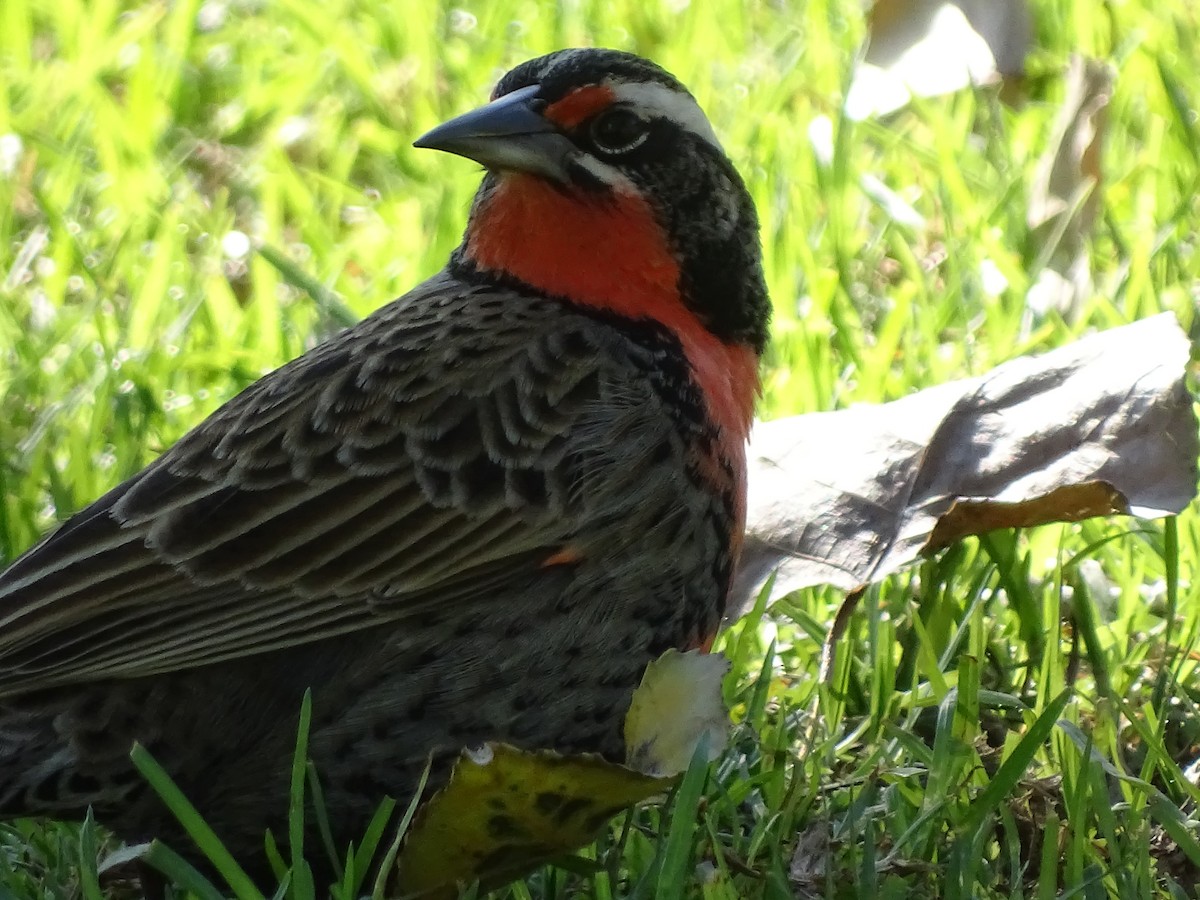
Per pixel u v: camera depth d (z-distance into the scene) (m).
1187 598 9.92
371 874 7.95
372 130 14.48
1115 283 12.41
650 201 8.45
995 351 11.80
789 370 11.74
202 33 16.23
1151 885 7.99
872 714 9.12
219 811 7.73
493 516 7.81
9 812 7.60
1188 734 9.16
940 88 14.63
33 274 13.16
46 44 16.22
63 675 7.42
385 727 7.71
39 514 10.82
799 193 13.47
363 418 7.85
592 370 8.10
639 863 8.27
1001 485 9.33
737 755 8.82
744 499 8.45
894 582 9.94
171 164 14.23
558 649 7.84
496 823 7.58
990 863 8.42
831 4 16.20
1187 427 9.29
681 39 15.23
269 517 7.65
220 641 7.54
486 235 8.59
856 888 7.98
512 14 16.00
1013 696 9.07
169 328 12.32
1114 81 14.00
